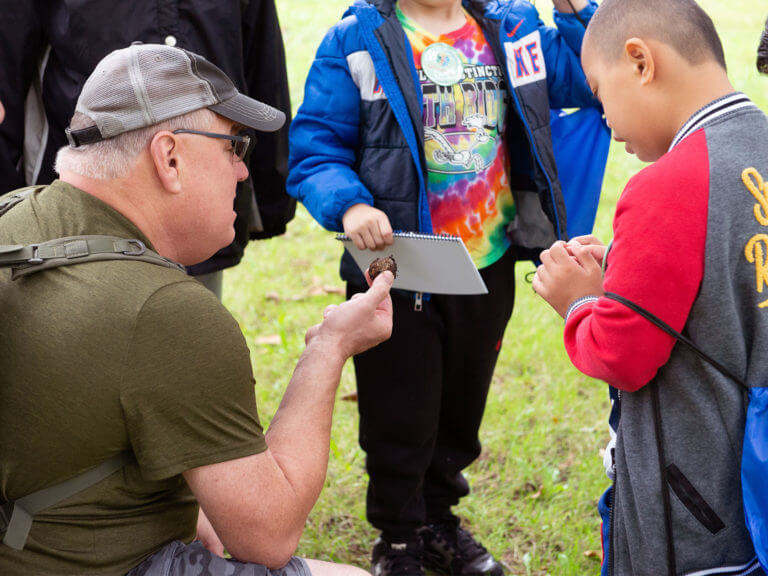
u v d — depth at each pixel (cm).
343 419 354
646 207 155
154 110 163
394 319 248
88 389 151
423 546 280
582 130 266
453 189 245
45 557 158
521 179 260
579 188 270
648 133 167
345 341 185
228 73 260
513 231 265
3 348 154
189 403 154
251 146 187
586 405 363
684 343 157
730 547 163
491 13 247
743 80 751
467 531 286
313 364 180
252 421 162
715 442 160
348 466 322
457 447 279
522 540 291
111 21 248
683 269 153
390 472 259
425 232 238
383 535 270
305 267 491
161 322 153
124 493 160
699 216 153
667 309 155
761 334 155
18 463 155
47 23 253
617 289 158
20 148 262
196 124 168
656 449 164
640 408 168
